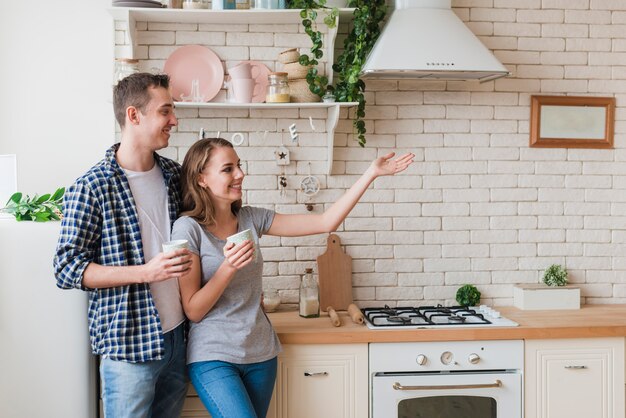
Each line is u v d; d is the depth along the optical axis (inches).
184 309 101.4
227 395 98.9
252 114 135.9
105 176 97.4
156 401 106.6
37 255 107.6
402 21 127.0
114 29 131.6
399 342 119.5
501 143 141.3
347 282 137.9
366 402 119.5
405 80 138.6
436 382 120.2
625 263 143.3
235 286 104.4
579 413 123.4
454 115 140.0
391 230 139.9
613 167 143.7
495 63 123.6
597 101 142.5
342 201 112.2
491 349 121.3
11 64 131.4
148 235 101.0
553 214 142.9
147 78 99.3
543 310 136.9
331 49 132.6
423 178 140.0
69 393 109.0
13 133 132.0
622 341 124.0
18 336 107.5
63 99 132.6
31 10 131.4
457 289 141.3
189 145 135.0
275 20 132.4
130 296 97.0
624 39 143.3
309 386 118.4
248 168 136.5
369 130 138.5
